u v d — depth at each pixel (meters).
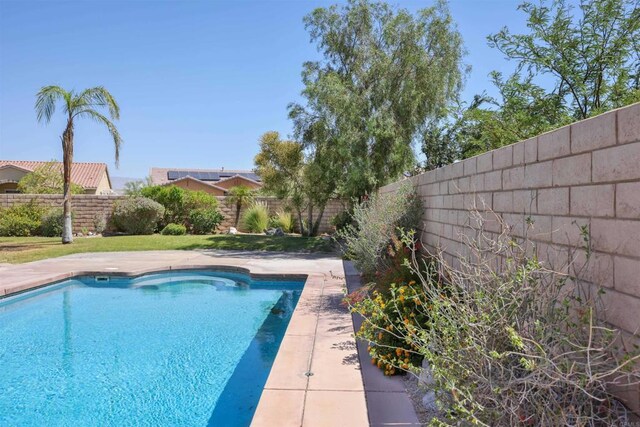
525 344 2.19
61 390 4.45
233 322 7.02
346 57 16.23
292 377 3.63
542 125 8.15
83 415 3.93
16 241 16.83
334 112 14.77
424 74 14.95
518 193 3.44
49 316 7.38
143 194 20.77
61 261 11.99
